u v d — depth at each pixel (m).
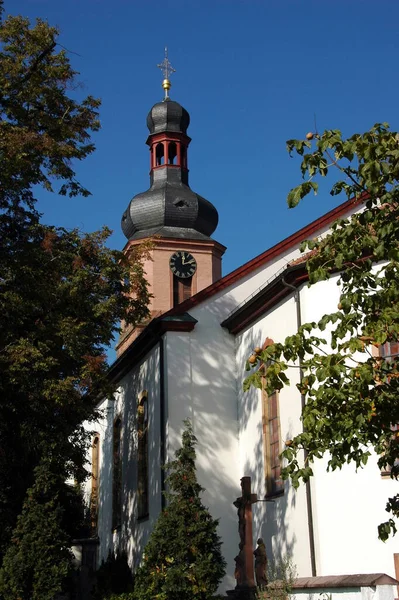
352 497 19.17
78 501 28.05
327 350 20.58
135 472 30.27
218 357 26.70
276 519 22.09
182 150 45.19
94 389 24.50
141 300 26.28
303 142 10.38
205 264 41.69
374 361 10.15
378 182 10.14
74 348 22.80
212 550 20.69
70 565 23.95
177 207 43.09
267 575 16.83
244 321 25.73
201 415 25.98
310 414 10.04
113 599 22.52
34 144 22.23
